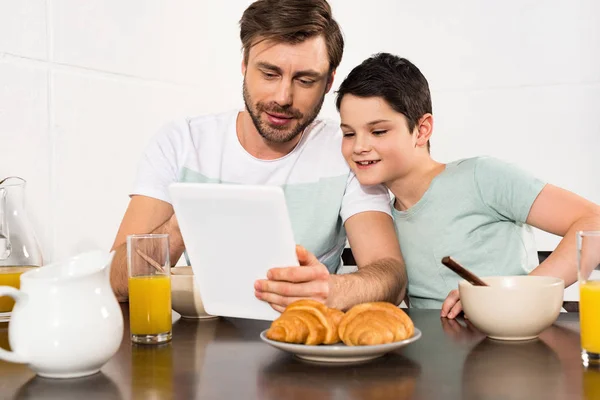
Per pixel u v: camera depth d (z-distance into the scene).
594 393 0.72
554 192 1.49
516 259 1.56
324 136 1.71
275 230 1.04
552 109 2.38
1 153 1.63
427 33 2.51
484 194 1.56
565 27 2.35
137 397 0.74
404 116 1.52
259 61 1.47
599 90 2.33
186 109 2.31
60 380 0.82
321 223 1.64
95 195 1.93
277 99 1.48
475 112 2.46
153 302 0.99
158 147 1.68
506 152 2.43
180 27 2.28
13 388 0.79
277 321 0.90
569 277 1.34
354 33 2.60
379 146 1.52
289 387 0.76
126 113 2.04
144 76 2.12
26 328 0.82
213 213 1.06
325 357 0.85
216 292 1.14
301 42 1.45
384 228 1.56
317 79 1.50
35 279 0.83
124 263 1.38
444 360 0.87
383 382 0.78
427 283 1.60
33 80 1.73
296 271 1.05
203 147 1.70
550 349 0.92
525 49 2.39
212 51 2.45
